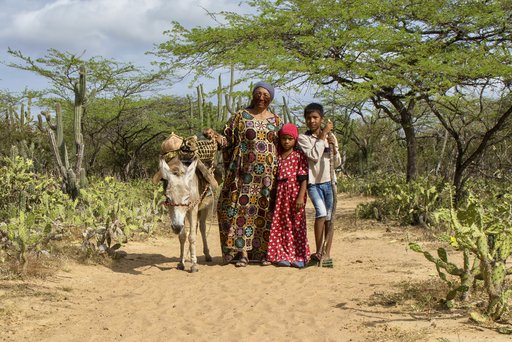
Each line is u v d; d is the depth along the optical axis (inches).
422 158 1130.0
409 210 522.3
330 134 321.4
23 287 255.3
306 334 201.5
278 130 333.1
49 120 554.3
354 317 216.4
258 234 331.3
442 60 567.8
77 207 484.7
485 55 563.2
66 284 271.7
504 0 579.2
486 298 228.4
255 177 329.4
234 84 621.3
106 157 1322.6
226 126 333.1
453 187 543.8
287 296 254.4
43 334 202.2
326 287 269.1
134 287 276.4
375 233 480.7
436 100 576.1
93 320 221.6
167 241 423.8
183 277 297.1
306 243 325.7
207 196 327.0
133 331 209.8
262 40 618.8
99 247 329.7
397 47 582.6
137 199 555.2
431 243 402.9
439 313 214.5
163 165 297.3
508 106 637.3
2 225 305.6
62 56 1087.0
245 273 303.7
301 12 617.9
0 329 203.0
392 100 655.1
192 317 226.8
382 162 1279.5
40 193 453.4
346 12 594.9
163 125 1272.1
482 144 565.6
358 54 585.6
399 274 294.8
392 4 598.2
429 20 601.0
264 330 208.2
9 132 833.5
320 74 572.7
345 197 979.9
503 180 702.5
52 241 346.6
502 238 218.2
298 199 320.5
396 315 215.6
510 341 179.8
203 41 642.8
